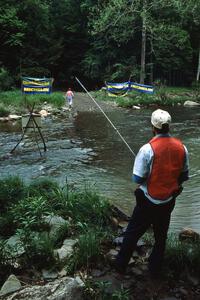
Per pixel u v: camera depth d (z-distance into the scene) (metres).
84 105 24.25
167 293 3.63
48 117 18.61
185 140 12.81
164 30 31.20
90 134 14.13
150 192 3.53
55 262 4.04
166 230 3.76
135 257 4.25
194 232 4.99
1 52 32.38
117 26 33.94
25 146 11.93
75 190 6.86
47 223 4.89
